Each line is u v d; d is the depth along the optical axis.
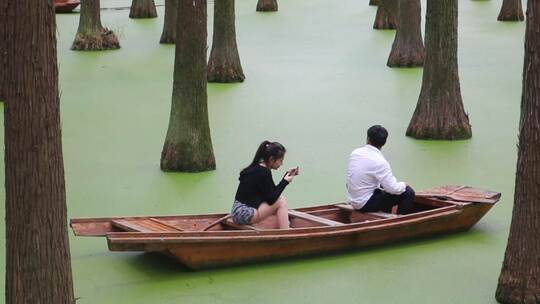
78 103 39.81
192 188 27.64
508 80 45.03
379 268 20.86
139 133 34.56
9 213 14.68
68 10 71.44
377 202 22.44
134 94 41.72
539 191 17.88
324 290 19.64
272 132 34.53
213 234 19.92
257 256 20.73
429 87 33.47
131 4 77.12
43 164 14.49
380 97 41.03
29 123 14.32
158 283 19.94
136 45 56.72
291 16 71.94
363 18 69.75
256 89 42.91
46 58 14.32
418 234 22.45
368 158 22.41
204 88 29.22
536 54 17.41
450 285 19.94
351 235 21.36
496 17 70.00
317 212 22.73
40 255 14.64
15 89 14.27
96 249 22.12
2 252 21.77
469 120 36.56
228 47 44.34
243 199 21.25
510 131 34.78
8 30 14.20
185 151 29.25
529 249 18.11
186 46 28.83
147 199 26.56
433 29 33.09
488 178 28.47
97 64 49.84
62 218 14.89
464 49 55.06
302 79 45.44
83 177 28.83
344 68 48.75
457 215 22.58
